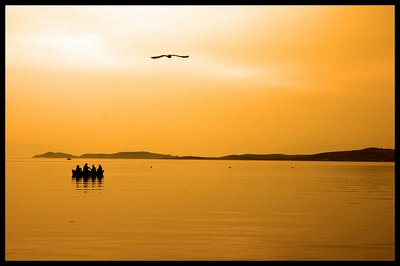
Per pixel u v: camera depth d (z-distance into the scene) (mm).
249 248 33219
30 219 45281
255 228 41125
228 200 64562
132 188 85938
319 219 46562
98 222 43781
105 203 59688
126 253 31391
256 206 57500
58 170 178750
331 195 73125
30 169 190625
